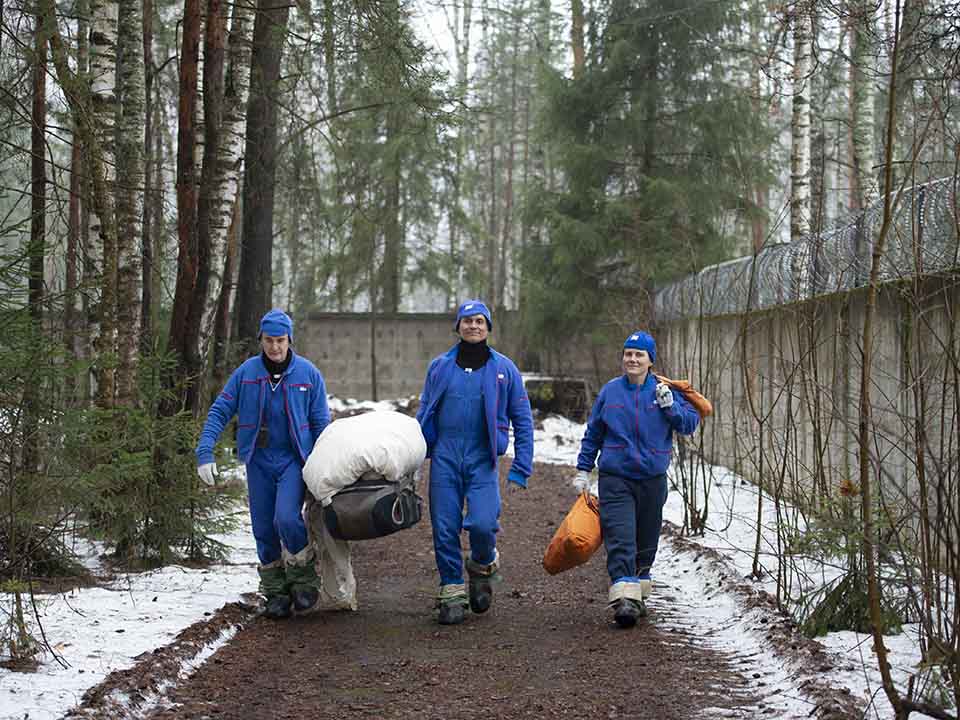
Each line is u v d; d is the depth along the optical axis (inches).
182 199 379.9
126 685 212.7
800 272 335.3
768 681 232.4
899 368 333.1
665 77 1002.1
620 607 284.4
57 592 298.7
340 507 285.1
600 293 1017.5
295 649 262.4
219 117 393.7
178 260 382.0
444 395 300.2
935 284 294.5
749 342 536.7
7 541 279.9
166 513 355.9
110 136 415.2
